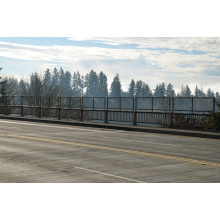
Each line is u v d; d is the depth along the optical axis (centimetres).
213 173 1067
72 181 956
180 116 2394
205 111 2289
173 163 1215
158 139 1914
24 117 3186
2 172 1041
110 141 1767
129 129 2423
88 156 1326
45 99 3541
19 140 1719
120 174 1038
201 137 2075
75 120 2948
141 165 1171
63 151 1429
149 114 2558
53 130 2247
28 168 1100
